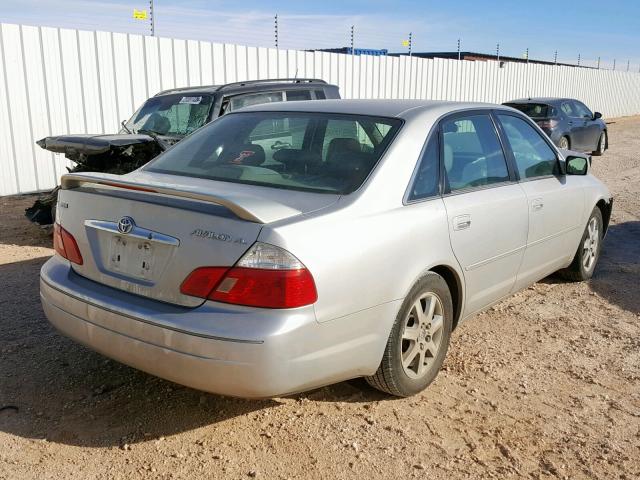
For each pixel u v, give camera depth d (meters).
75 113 10.75
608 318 5.09
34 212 7.55
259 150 3.80
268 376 2.74
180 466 2.95
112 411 3.40
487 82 21.64
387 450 3.14
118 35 11.06
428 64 18.30
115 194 3.21
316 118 3.90
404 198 3.45
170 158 4.03
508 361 4.23
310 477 2.90
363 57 15.70
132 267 3.10
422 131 3.73
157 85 11.69
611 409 3.64
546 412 3.58
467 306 4.04
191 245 2.88
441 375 3.98
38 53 10.20
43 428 3.21
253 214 2.81
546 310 5.23
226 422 3.32
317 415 3.43
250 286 2.75
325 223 2.99
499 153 4.46
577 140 16.12
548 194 4.84
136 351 2.96
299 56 14.00
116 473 2.88
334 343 2.99
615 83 32.53
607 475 3.02
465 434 3.32
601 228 6.10
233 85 8.19
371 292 3.13
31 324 4.52
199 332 2.75
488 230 4.04
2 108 9.95
